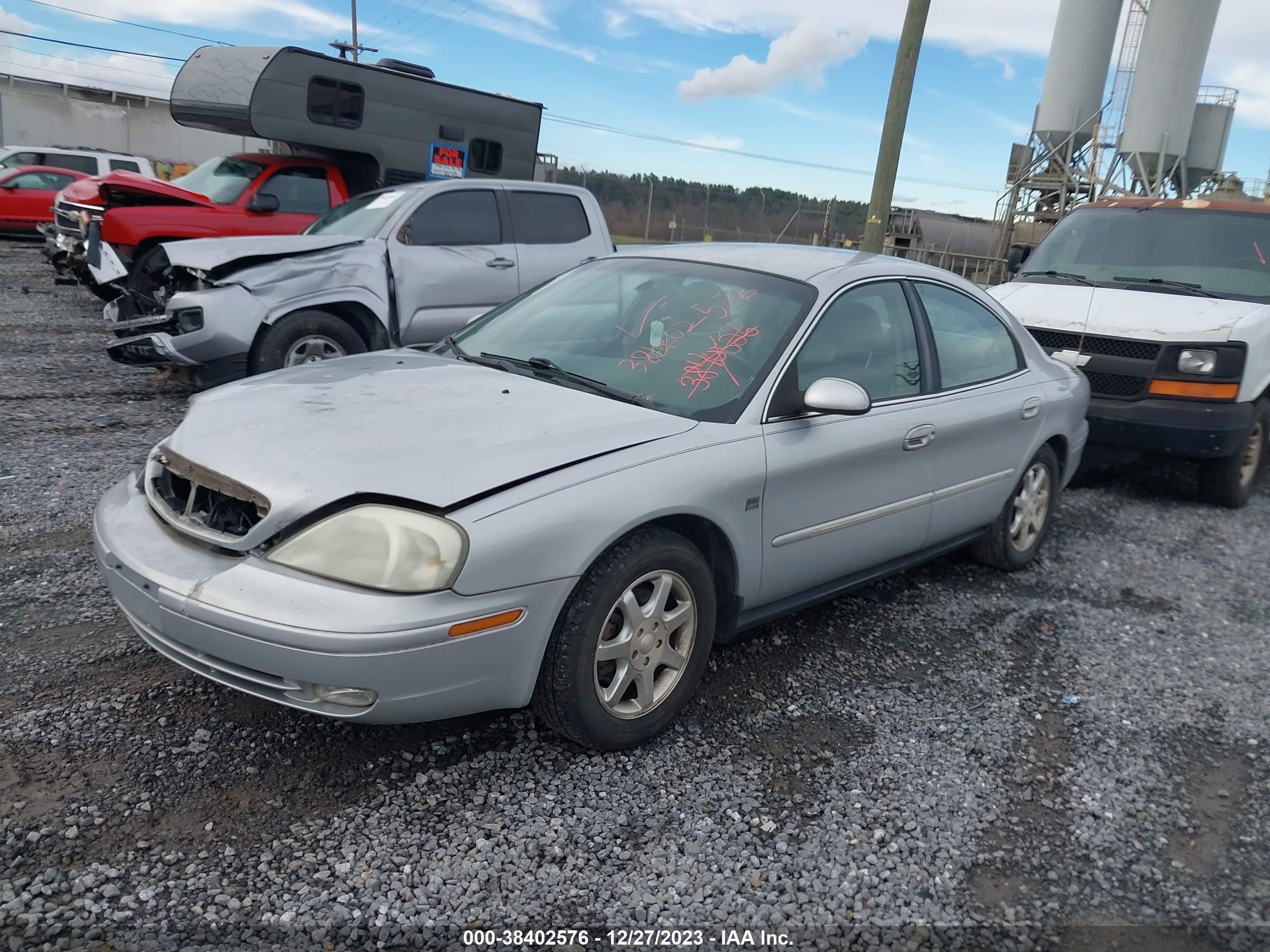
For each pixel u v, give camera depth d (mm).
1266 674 4109
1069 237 7938
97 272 7902
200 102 10617
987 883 2629
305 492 2605
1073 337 6781
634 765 3021
